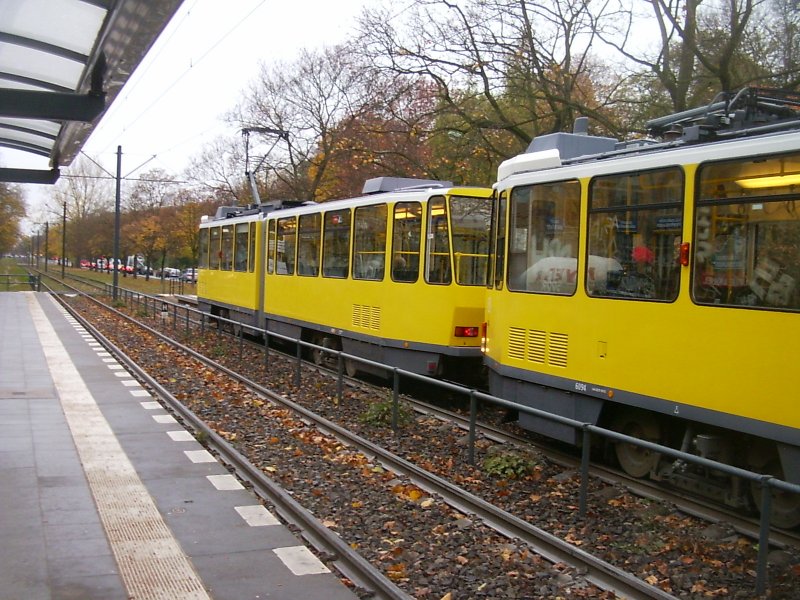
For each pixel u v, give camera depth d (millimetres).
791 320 6164
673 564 5754
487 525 6652
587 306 8305
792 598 5168
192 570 5195
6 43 8680
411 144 23469
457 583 5363
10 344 18672
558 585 5379
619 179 7996
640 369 7594
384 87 21641
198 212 54250
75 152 13625
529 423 9273
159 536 5824
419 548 6066
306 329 17547
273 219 19203
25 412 10375
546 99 18859
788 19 17203
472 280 12836
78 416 10227
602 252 8180
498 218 10117
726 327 6699
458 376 13508
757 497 6891
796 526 6641
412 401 12211
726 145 6812
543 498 7500
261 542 5793
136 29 7070
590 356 8250
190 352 17750
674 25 16734
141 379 13750
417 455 9188
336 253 15617
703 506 7121
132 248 68125
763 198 6465
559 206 8867
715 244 6883
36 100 8539
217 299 23828
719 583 5457
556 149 9367
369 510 7062
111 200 87062
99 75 8578
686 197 7160
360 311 14539
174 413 10820
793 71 15469
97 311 31562
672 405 7215
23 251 166375
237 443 9398
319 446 9469
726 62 15828
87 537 5738
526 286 9406
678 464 7594
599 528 6617
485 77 19484
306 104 35031
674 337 7219
